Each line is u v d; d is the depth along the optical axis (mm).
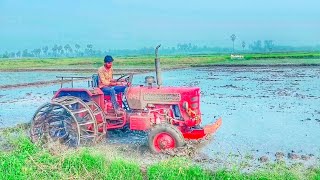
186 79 34500
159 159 9055
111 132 11602
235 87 26688
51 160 8148
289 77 34750
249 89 25219
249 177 7211
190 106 10070
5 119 15344
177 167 7527
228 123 13430
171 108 10125
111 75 10977
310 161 8836
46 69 56844
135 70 48375
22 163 7910
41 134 10172
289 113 15453
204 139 10875
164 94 10086
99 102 10633
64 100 10117
